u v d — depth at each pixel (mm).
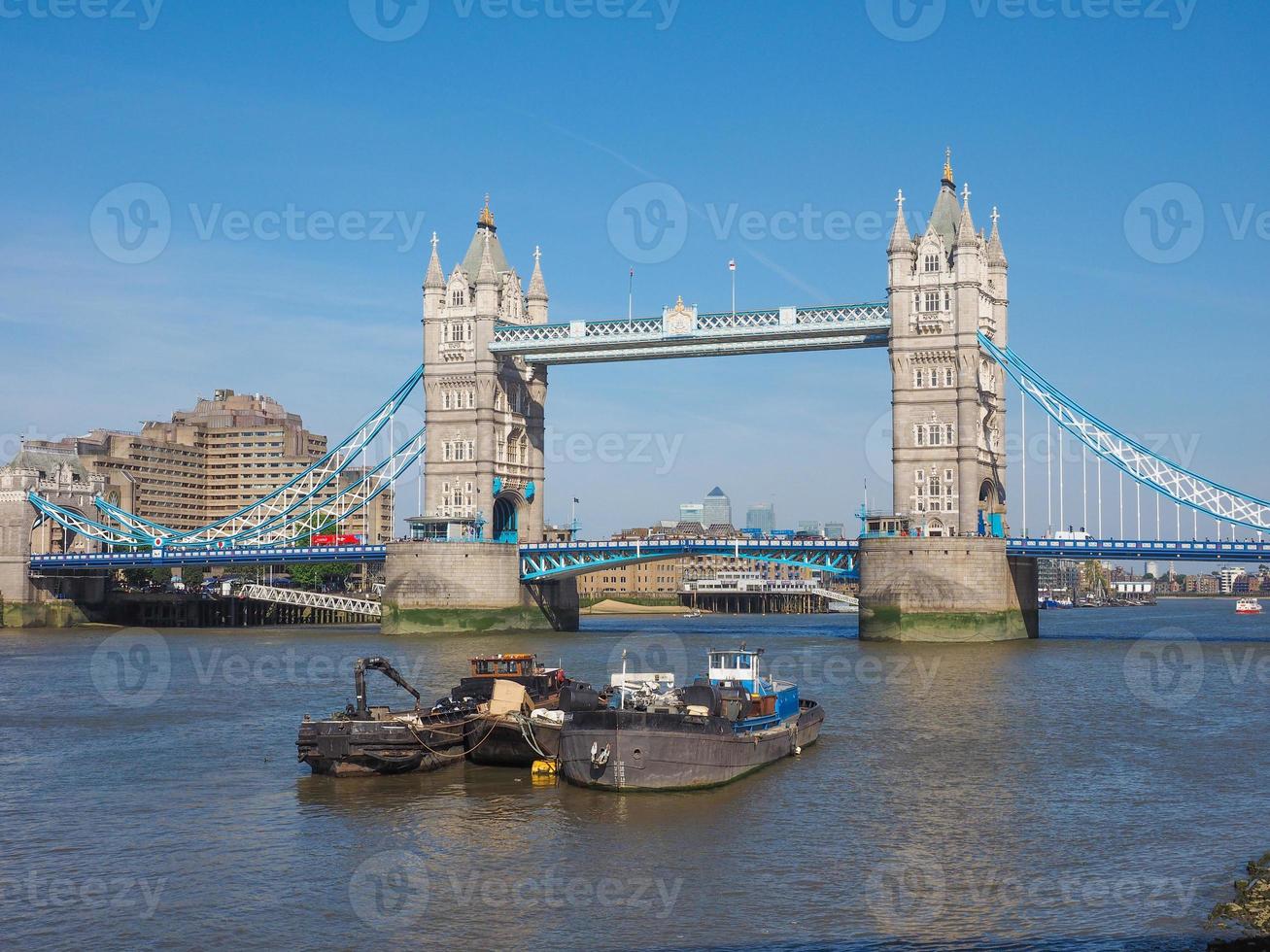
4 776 70562
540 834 57094
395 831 58031
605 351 191250
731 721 67875
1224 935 44750
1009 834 56719
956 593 160000
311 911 47938
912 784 66438
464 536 193000
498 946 44500
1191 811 60719
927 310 171000
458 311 198750
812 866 52281
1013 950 43656
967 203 169625
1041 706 94812
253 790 66438
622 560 191125
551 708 79625
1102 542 165000
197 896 49719
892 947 44000
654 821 59000
